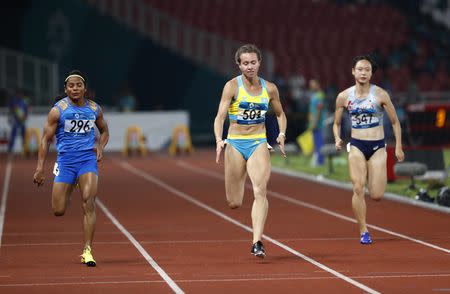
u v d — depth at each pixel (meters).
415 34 133.75
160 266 33.03
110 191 64.06
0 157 99.62
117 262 34.12
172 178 73.94
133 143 101.81
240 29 125.88
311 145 85.88
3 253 36.69
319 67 121.25
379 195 39.00
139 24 120.44
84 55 119.75
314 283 29.28
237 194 35.31
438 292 27.52
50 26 118.25
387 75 122.38
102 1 119.75
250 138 34.50
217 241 39.94
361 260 34.16
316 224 45.62
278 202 56.19
